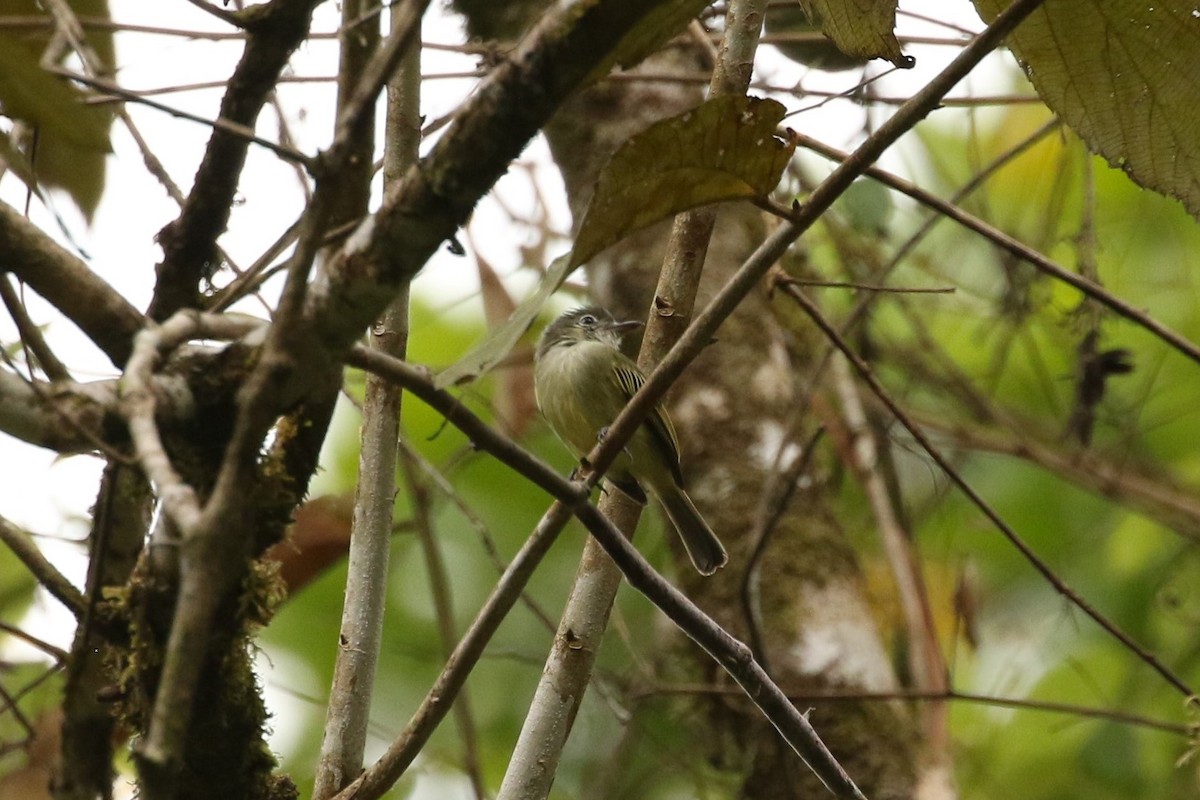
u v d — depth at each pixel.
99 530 5.47
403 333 6.02
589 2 3.76
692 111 4.44
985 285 12.56
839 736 9.72
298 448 4.98
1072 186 12.60
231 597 4.71
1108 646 12.55
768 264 4.98
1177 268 13.12
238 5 7.18
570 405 10.73
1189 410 13.13
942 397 12.35
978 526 13.17
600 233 4.68
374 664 5.77
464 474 13.11
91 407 4.28
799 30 10.23
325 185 3.60
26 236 4.48
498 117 3.89
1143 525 12.98
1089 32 5.50
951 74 4.67
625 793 10.74
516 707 12.42
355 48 5.67
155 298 5.93
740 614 10.09
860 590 10.52
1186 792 11.44
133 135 6.62
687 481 10.67
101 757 5.47
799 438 10.78
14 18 7.12
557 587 12.91
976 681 12.61
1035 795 11.91
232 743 5.03
